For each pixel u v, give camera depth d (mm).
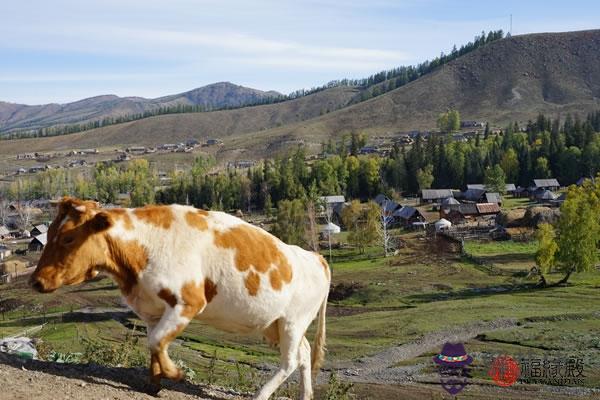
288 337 9891
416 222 118875
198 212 9477
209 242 9164
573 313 54969
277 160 179625
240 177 162125
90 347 16062
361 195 160500
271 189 155875
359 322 56969
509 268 79500
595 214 74000
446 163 165375
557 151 164750
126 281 9031
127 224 8938
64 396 8461
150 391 9453
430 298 66812
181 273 8875
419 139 180500
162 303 8922
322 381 39312
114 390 9234
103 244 8773
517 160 165125
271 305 9445
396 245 99312
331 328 55281
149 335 9109
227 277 9125
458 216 121500
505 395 34188
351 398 17047
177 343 49406
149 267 8875
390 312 60938
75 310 68625
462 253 90375
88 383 9344
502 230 104750
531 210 106125
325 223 124000
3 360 9844
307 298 9992
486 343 46719
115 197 192875
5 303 73750
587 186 114812
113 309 68812
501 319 53938
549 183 153750
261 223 127312
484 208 124438
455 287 71000
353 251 98625
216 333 52750
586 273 76062
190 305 8906
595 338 46156
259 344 49500
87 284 84938
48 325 60125
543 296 63781
